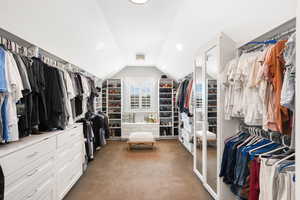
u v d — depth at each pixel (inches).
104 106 230.5
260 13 60.8
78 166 110.7
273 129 53.2
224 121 83.5
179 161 147.3
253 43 66.7
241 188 67.9
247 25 69.7
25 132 67.7
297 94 29.8
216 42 85.9
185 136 186.5
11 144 61.0
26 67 66.6
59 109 82.6
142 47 165.0
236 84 68.7
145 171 126.5
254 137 73.4
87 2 81.7
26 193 61.1
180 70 185.5
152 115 239.9
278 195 46.3
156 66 243.1
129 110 238.4
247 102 63.1
